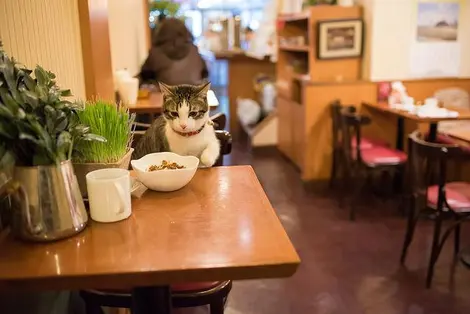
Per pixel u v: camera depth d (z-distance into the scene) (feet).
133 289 3.71
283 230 3.60
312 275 9.09
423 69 14.35
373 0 13.71
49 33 5.50
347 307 8.02
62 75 5.99
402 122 13.70
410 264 9.52
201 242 3.42
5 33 4.32
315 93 14.39
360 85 14.30
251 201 4.18
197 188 4.53
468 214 8.74
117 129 4.15
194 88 5.11
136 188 4.39
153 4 18.76
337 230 11.22
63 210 3.45
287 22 17.51
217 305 5.03
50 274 3.03
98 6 7.36
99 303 4.94
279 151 18.72
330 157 14.96
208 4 33.06
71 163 3.66
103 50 7.76
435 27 14.12
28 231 3.41
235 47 23.31
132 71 14.92
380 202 13.07
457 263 9.51
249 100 20.52
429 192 9.18
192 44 13.34
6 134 3.23
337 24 14.20
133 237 3.51
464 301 8.20
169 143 5.19
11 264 3.15
